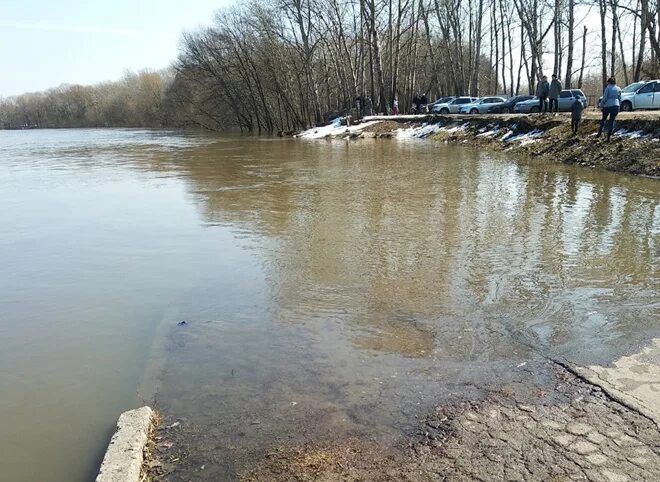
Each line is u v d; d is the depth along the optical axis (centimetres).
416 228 866
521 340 471
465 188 1212
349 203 1091
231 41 4972
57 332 527
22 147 3556
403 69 4997
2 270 720
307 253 748
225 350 474
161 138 4456
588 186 1170
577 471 305
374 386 405
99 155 2627
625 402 370
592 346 456
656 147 1330
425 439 340
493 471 308
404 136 2962
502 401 379
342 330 504
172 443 347
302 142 3130
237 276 665
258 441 346
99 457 346
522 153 1825
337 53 4431
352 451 331
